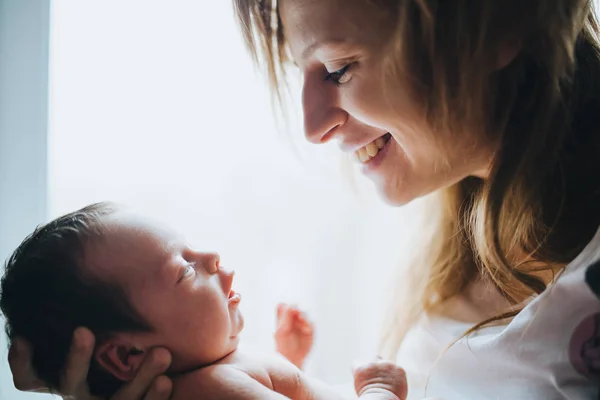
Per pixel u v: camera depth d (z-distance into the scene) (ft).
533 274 2.91
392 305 3.77
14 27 4.18
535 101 2.73
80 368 2.60
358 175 4.03
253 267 4.25
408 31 2.54
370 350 4.26
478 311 3.31
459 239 3.49
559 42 2.65
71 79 4.17
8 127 4.20
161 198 4.21
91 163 4.19
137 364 2.71
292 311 3.47
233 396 2.61
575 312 2.53
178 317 2.76
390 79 2.62
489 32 2.59
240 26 3.16
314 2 2.58
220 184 4.26
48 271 2.69
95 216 2.83
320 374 4.25
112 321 2.68
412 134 2.75
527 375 2.68
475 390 2.89
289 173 4.27
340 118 2.83
